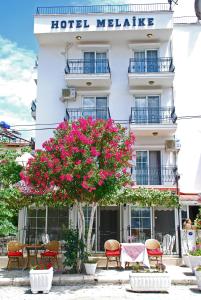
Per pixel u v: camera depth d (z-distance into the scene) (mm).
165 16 22594
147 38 23297
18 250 15773
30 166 13797
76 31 22719
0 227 13211
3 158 14664
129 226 19547
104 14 22766
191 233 17391
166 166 21688
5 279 13023
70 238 14531
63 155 13008
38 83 23188
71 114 22375
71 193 13961
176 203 18188
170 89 22766
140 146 21906
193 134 22188
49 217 19625
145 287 11547
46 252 15367
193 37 23484
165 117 22109
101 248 19750
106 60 23125
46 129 22453
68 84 22703
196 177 21688
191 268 14367
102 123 14117
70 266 14516
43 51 23656
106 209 20281
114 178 13945
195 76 22938
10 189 14227
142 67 22984
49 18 23016
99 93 22781
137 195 17953
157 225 19812
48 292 11617
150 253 15344
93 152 13094
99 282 13016
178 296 10953
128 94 22750
